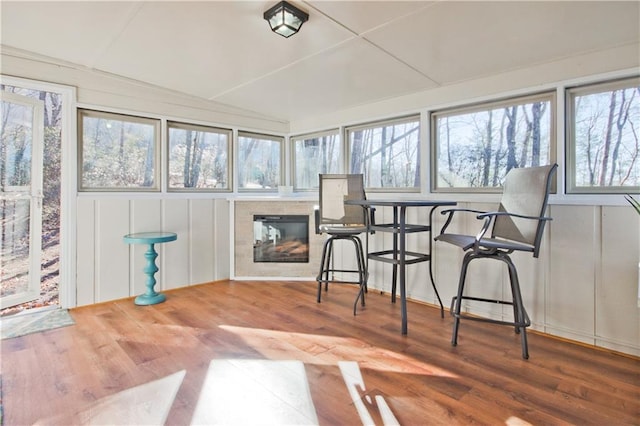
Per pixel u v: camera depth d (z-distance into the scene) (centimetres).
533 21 205
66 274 312
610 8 189
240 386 187
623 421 159
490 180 302
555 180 257
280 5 193
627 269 224
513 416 162
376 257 286
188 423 157
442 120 332
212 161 414
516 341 245
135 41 248
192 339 248
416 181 353
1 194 281
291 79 318
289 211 420
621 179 237
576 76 248
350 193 338
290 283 408
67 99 307
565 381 192
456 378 195
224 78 319
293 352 227
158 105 362
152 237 321
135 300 331
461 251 305
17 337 251
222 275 417
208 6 200
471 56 257
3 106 282
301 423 157
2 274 283
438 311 309
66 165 311
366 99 372
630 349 222
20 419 160
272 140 470
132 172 354
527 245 215
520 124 283
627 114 234
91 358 219
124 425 156
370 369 205
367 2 190
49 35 242
